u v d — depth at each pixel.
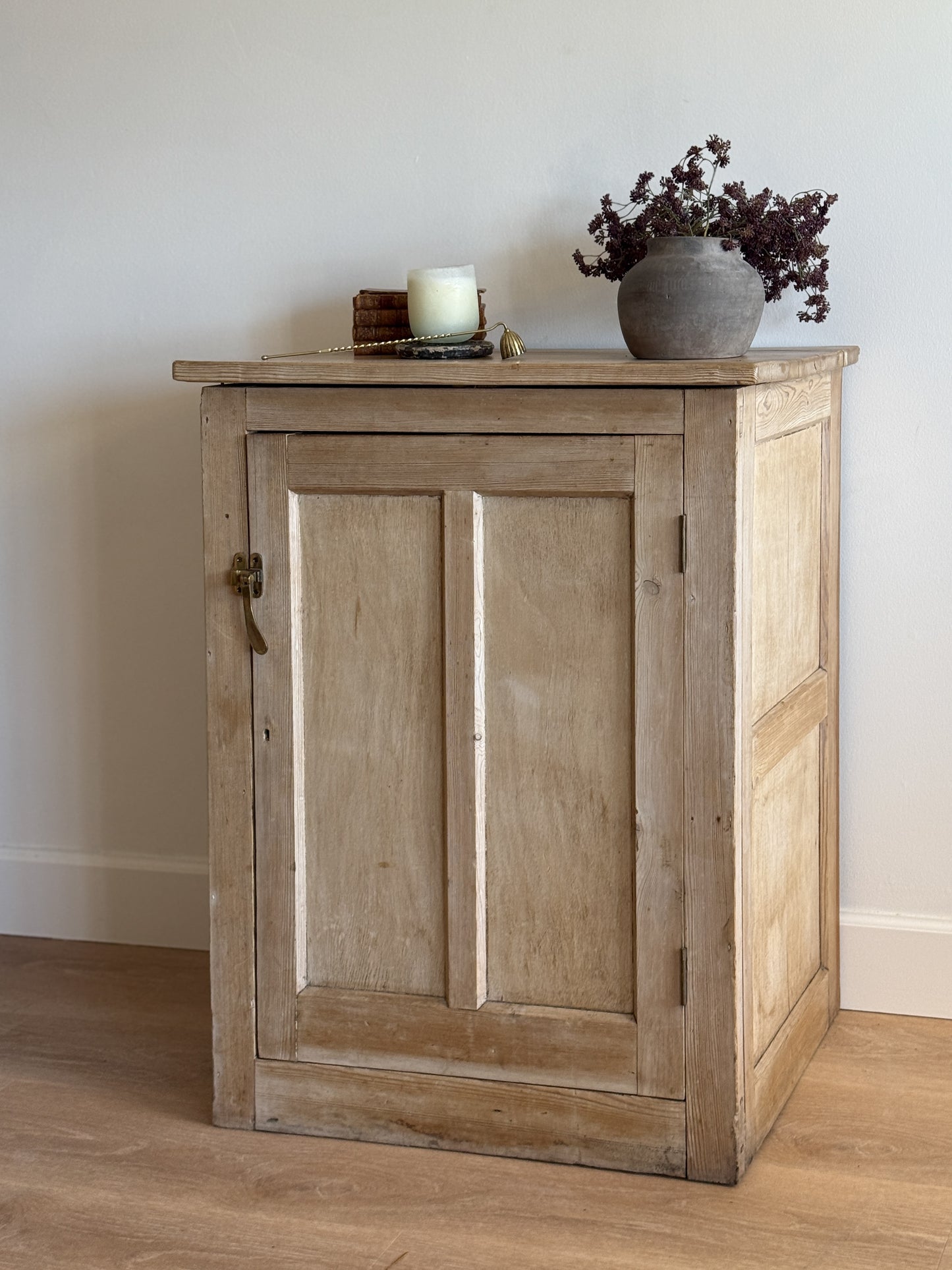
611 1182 1.82
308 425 1.85
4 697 2.69
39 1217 1.76
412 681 1.87
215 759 1.94
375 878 1.91
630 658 1.79
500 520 1.81
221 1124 1.98
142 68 2.46
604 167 2.28
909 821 2.28
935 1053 2.16
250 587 1.89
